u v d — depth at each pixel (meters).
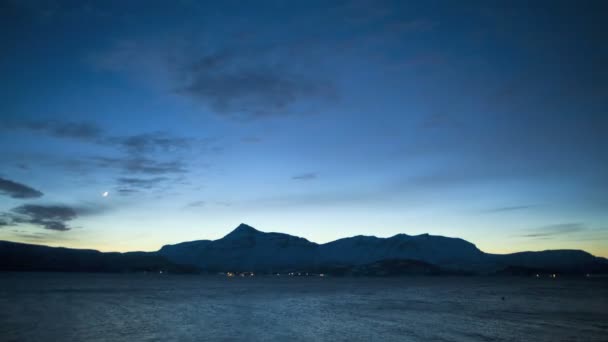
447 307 94.81
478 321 67.25
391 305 100.00
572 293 162.75
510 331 56.62
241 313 76.69
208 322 62.25
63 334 49.81
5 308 81.00
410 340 49.16
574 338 51.59
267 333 52.34
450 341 48.88
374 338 50.09
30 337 47.59
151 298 116.62
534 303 108.62
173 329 54.50
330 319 68.19
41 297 113.12
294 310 84.25
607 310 88.25
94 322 60.94
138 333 50.97
